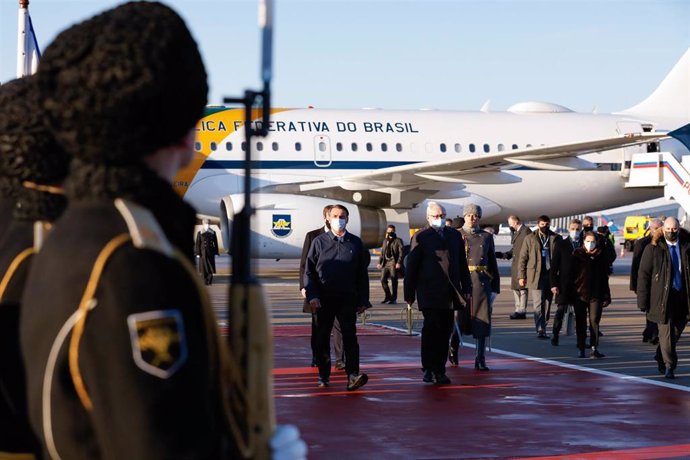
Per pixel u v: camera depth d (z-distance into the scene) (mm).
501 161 23000
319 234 10195
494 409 8664
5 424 1807
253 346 1792
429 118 26188
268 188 24438
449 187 24828
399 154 25438
